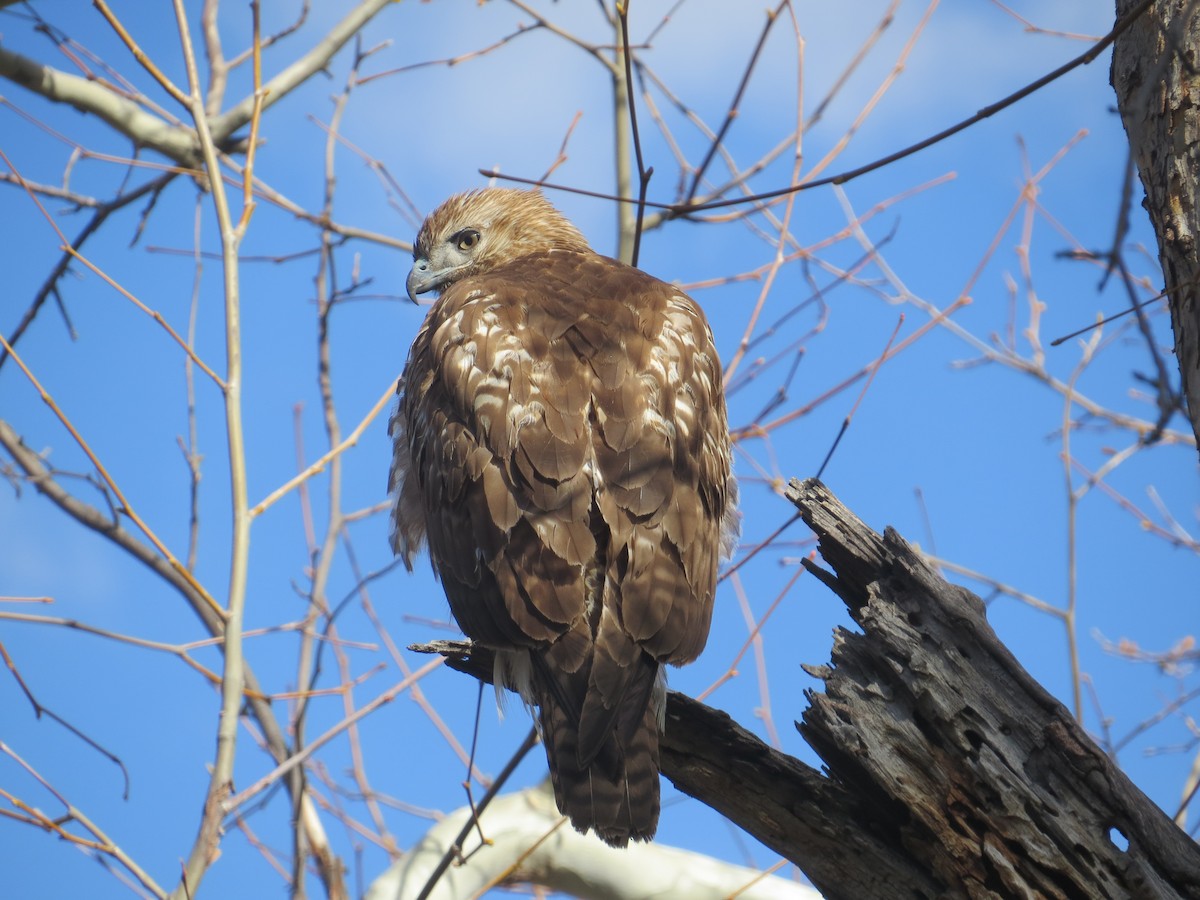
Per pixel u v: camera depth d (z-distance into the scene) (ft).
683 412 31.01
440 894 43.06
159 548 33.40
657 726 27.40
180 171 45.34
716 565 30.68
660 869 44.50
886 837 26.22
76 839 32.99
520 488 29.19
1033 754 24.58
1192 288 22.75
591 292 33.60
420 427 32.12
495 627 28.60
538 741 37.04
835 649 26.04
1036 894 24.20
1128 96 24.90
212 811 32.48
